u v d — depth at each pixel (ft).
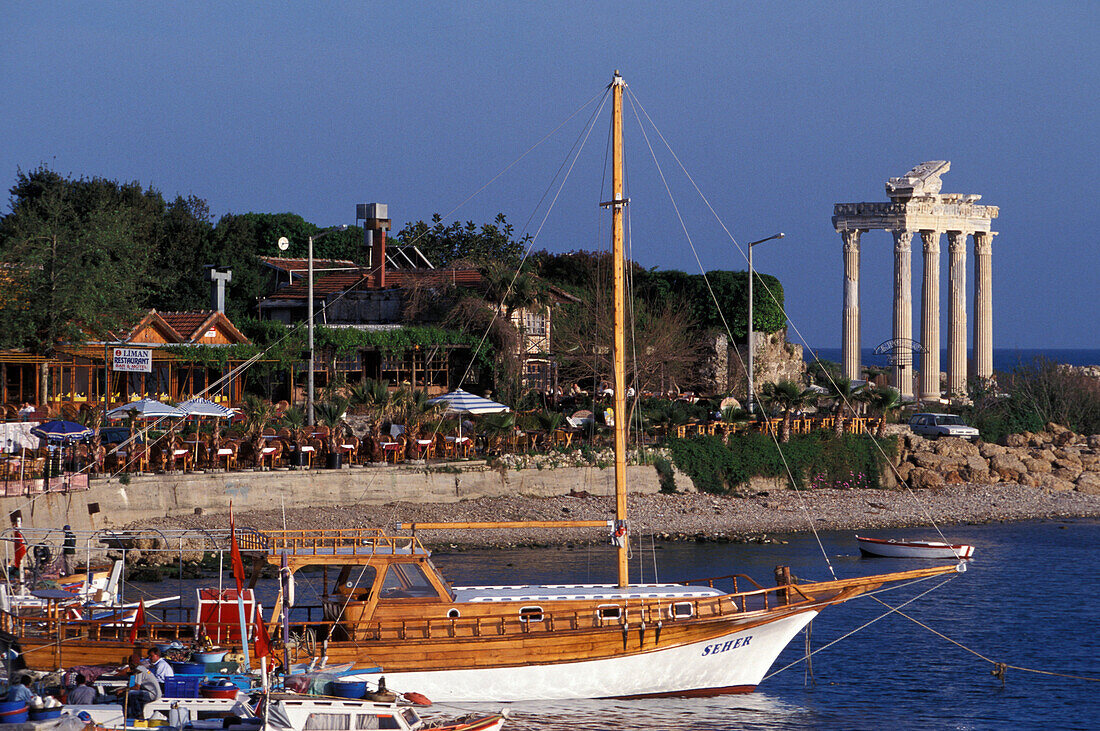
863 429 608.19
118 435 415.23
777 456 567.18
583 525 264.93
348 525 417.08
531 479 488.85
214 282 629.92
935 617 339.57
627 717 241.55
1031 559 440.04
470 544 431.84
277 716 187.83
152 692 198.18
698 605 257.14
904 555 432.25
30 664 233.76
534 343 641.81
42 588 262.88
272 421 483.10
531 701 246.88
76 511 359.46
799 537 477.77
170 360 529.45
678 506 512.63
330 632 237.66
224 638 236.02
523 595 252.42
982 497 584.40
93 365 515.50
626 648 249.96
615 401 269.23
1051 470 638.12
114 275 525.75
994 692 263.90
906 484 587.68
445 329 618.03
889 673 281.13
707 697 258.16
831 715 245.65
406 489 453.17
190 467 419.95
